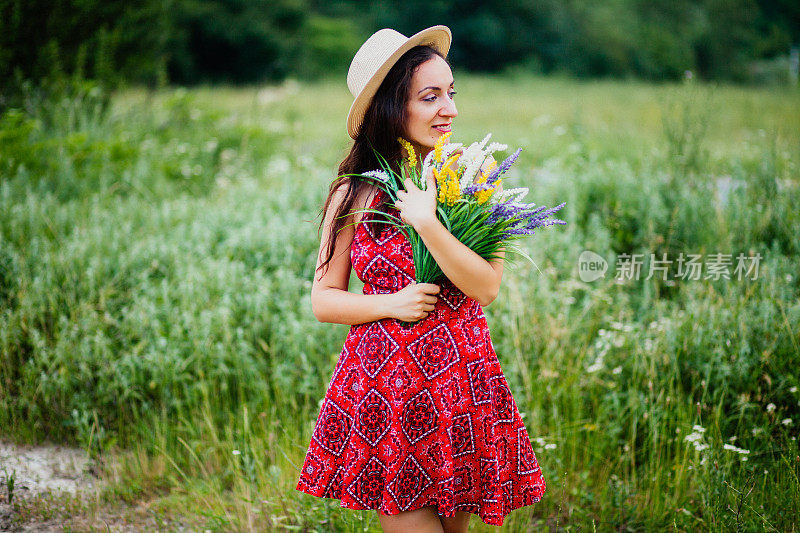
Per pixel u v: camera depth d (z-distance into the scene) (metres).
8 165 5.86
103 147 6.43
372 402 2.01
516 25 36.56
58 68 7.77
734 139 8.66
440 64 2.10
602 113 12.82
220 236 4.72
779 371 3.06
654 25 36.59
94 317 3.53
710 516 2.55
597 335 3.58
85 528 2.70
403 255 2.04
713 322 3.27
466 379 2.03
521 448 2.14
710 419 2.96
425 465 2.01
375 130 2.13
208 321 3.42
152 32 9.37
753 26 41.00
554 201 4.90
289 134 9.09
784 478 2.67
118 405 3.28
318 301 2.13
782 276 3.64
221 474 3.08
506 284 3.71
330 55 30.41
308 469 2.12
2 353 3.47
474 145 2.00
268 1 26.66
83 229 4.42
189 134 8.27
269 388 3.43
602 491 2.82
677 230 4.39
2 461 3.08
